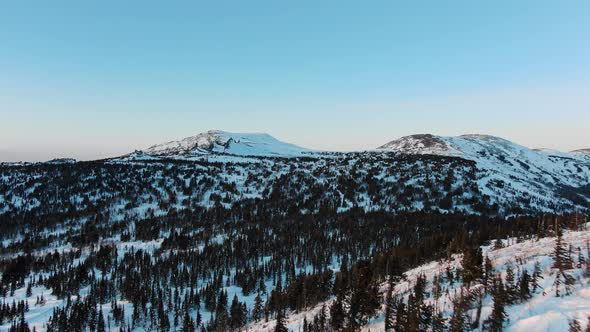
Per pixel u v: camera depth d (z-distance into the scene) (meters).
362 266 114.75
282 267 191.00
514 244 122.88
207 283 174.50
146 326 151.00
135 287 171.38
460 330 68.44
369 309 91.06
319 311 111.56
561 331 59.56
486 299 79.62
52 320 144.62
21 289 186.62
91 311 150.38
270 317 139.00
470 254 81.62
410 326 74.00
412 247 162.75
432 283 101.69
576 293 69.38
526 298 73.38
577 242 95.75
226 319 138.62
